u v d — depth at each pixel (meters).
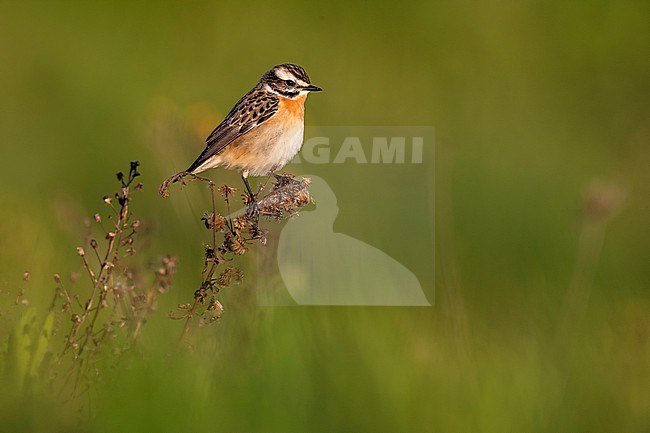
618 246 15.81
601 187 13.81
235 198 13.15
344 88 23.56
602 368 10.05
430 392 9.09
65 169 20.11
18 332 9.07
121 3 26.41
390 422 8.83
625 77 24.50
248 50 25.14
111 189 18.83
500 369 9.59
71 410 8.45
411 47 25.48
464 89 24.03
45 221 13.77
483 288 14.02
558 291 12.80
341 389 8.94
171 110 15.15
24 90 23.36
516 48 25.52
